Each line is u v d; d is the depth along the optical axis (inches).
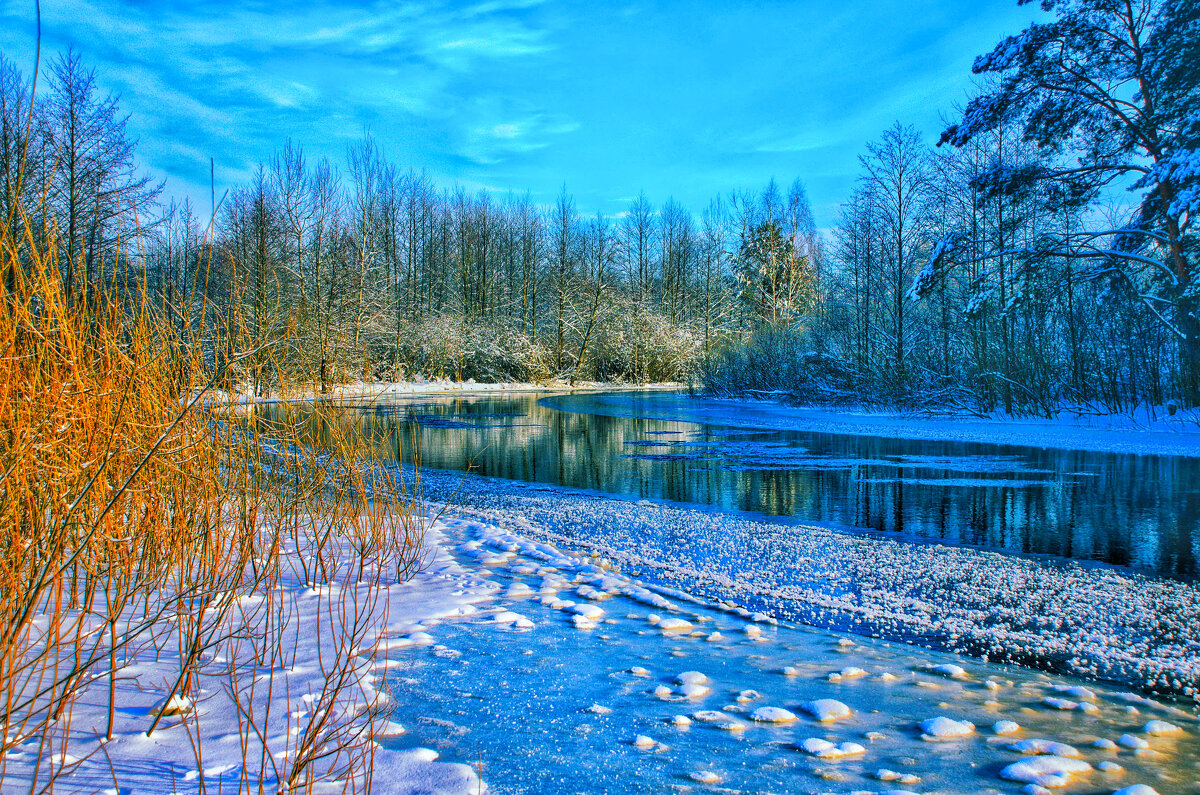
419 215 2055.9
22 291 96.0
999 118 770.2
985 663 132.8
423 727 96.1
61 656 111.6
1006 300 799.1
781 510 309.0
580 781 81.0
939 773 85.6
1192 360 659.4
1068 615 164.2
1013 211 895.1
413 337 1663.4
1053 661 134.6
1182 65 694.5
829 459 489.4
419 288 2023.9
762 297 1877.5
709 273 2309.3
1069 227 861.8
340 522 206.8
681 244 2335.1
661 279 2358.5
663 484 387.5
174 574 150.3
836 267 1148.5
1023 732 100.3
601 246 2052.2
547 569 201.2
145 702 98.9
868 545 240.4
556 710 103.7
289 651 125.0
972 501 325.1
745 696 111.7
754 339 1301.7
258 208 1128.8
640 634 145.2
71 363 101.3
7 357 91.5
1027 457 487.2
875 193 979.3
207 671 112.0
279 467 171.2
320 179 1475.1
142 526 123.5
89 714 94.3
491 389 1702.8
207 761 82.0
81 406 105.7
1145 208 762.2
